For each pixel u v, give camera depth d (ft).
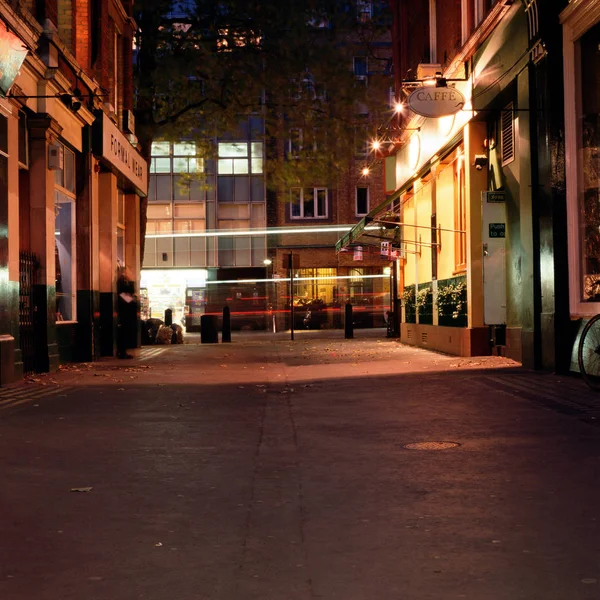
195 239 151.94
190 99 90.89
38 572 13.23
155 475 20.72
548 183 42.86
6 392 40.06
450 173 67.41
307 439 25.85
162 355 70.95
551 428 26.30
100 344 68.59
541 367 44.52
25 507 17.51
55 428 28.40
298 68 90.53
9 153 45.80
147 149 91.20
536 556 13.61
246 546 14.52
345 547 14.37
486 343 58.13
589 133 40.29
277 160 96.94
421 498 17.81
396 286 100.89
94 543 14.83
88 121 62.64
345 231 151.94
